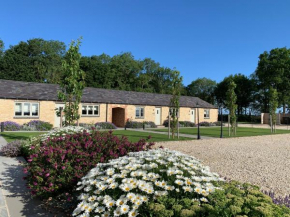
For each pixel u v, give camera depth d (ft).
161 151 12.57
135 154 12.55
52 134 23.66
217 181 10.39
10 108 62.39
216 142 42.86
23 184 16.61
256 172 21.57
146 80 180.14
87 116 75.15
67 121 30.83
